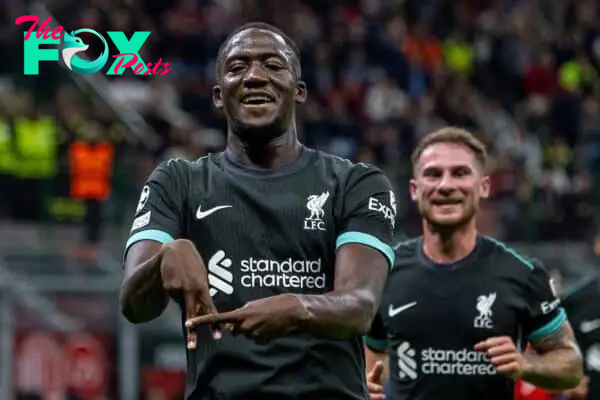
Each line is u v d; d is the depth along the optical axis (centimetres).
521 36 5388
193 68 4703
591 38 5406
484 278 1523
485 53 5322
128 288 986
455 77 5125
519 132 4819
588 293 1730
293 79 1045
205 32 4803
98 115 3831
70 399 2780
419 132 4572
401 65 5081
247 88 1034
